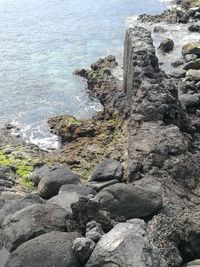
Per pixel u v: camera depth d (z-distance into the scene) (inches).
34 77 1437.0
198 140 882.1
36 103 1262.3
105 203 448.1
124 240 360.8
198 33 1731.1
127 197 453.7
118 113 1059.9
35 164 904.3
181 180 625.3
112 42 1715.1
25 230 398.9
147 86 837.8
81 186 568.1
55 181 647.1
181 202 544.1
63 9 2260.1
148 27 1854.1
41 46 1720.0
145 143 687.1
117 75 1352.1
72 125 1065.5
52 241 374.0
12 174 856.3
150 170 621.0
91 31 1866.4
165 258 394.0
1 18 2129.7
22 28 1961.1
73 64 1523.1
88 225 394.0
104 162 689.0
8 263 367.6
